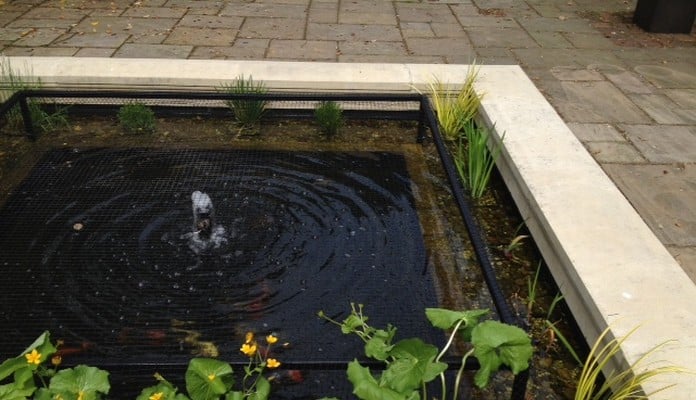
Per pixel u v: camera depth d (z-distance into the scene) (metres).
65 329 2.44
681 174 3.36
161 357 1.96
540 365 2.38
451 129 3.92
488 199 3.43
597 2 6.71
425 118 3.83
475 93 3.94
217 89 4.02
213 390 1.80
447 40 5.45
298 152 3.73
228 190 3.32
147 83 4.00
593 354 2.24
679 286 2.33
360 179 3.48
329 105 3.88
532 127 3.58
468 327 1.95
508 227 3.20
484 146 3.40
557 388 2.29
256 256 2.85
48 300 2.58
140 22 5.57
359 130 4.03
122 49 4.94
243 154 3.68
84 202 3.20
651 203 3.09
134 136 3.85
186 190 3.31
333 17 5.93
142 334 2.43
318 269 2.79
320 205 3.22
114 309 2.54
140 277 2.71
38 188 3.31
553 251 2.69
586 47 5.36
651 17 5.72
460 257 2.94
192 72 4.05
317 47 5.15
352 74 4.13
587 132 3.80
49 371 1.88
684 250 2.75
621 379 2.02
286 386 2.22
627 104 4.22
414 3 6.48
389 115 4.13
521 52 5.20
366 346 1.97
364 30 5.61
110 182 3.37
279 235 2.98
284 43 5.21
